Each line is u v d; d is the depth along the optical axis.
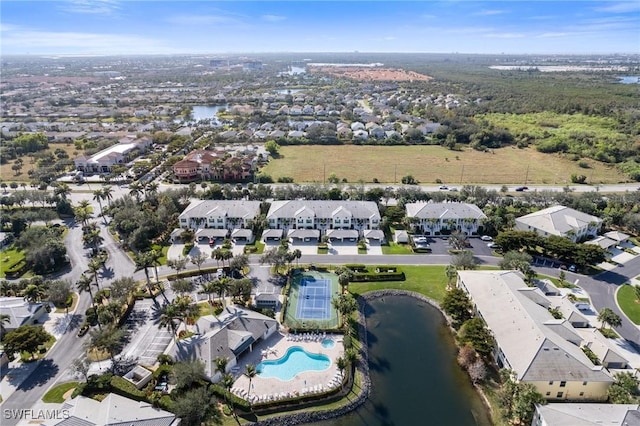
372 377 80.50
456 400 75.12
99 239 124.88
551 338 77.12
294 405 72.50
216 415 70.00
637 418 62.12
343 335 90.69
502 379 74.81
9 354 78.62
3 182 188.62
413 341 90.94
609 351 79.81
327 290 108.00
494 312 88.62
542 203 160.25
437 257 125.75
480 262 122.44
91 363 80.38
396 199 166.62
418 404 74.19
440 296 106.19
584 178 193.62
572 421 61.78
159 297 103.62
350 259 124.12
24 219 138.38
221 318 91.50
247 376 75.69
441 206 145.62
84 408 65.81
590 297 104.12
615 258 124.44
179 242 134.50
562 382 71.19
